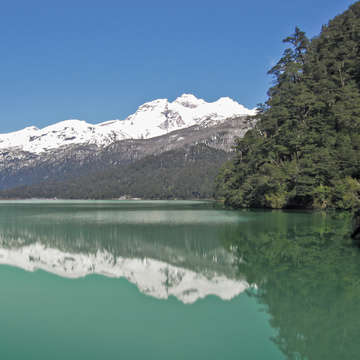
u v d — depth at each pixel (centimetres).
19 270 2534
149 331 1440
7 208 13200
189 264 2617
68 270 2517
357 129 7956
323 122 8475
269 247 3169
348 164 7250
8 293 1956
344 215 6266
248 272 2308
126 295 1911
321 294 1834
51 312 1664
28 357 1228
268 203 8675
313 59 10388
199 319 1542
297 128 8756
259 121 10775
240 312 1623
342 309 1625
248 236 3900
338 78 9581
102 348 1302
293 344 1298
